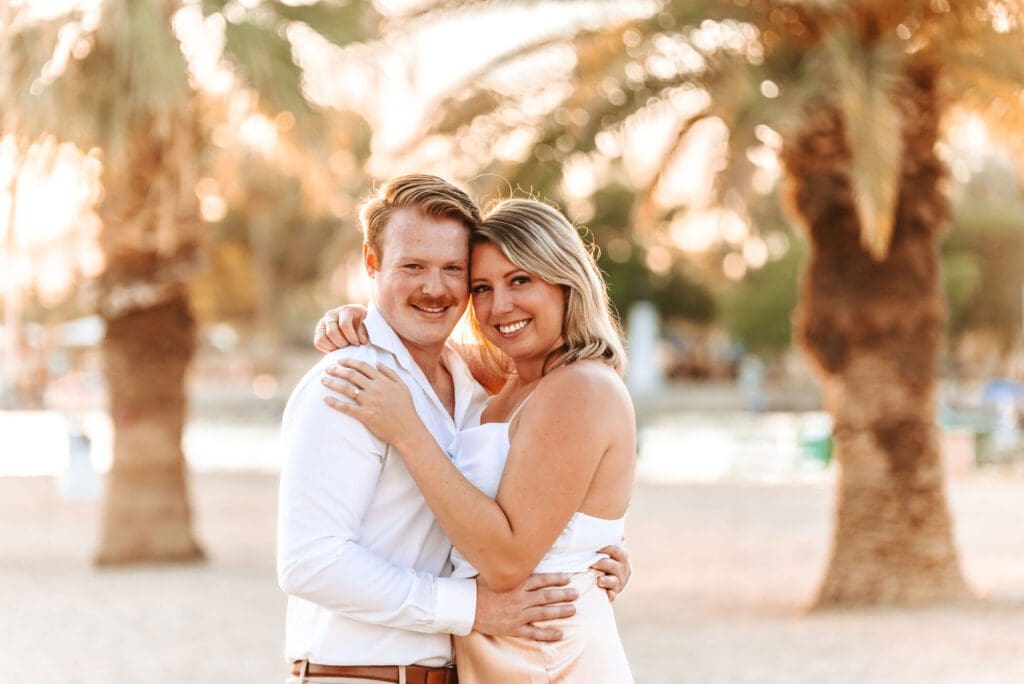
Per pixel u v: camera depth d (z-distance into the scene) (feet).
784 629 28.45
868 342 30.94
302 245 142.92
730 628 28.81
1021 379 148.15
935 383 31.09
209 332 162.30
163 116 33.27
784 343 132.67
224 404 141.90
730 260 137.59
